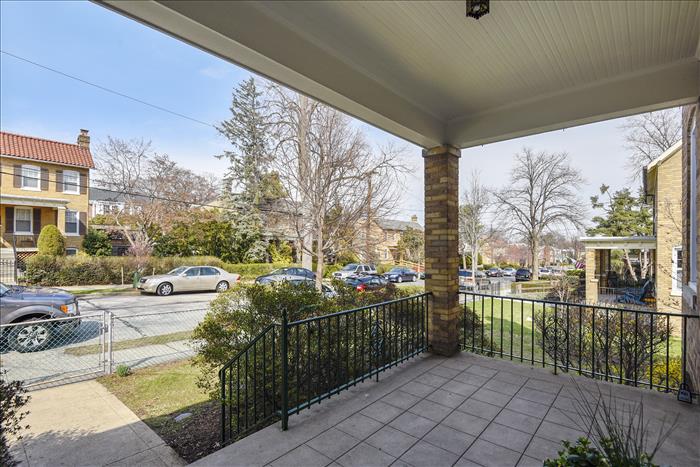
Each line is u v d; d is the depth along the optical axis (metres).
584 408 2.59
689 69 2.71
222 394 2.90
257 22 2.11
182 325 7.40
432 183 4.05
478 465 1.93
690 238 4.51
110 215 16.83
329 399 2.77
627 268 18.22
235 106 15.62
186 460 2.73
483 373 3.31
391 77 3.02
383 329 3.44
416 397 2.80
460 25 2.30
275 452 2.06
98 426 3.26
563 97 3.26
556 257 26.42
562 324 4.88
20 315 5.25
